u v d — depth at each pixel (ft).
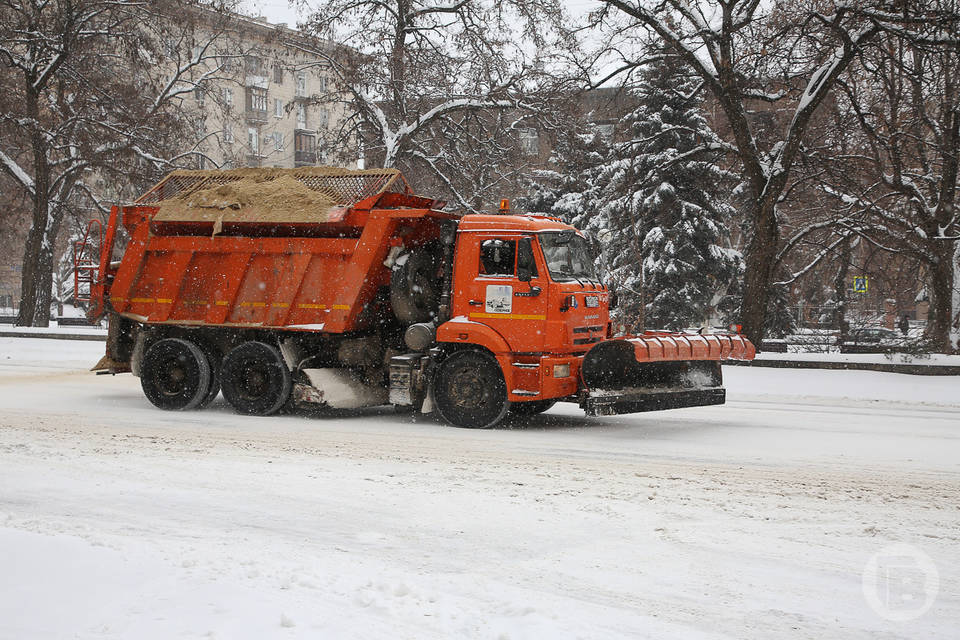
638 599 16.20
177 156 113.09
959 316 85.25
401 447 33.35
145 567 16.29
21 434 35.04
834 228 90.94
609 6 77.66
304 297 41.83
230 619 13.53
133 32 107.34
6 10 105.50
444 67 98.32
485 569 17.84
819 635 14.61
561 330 37.91
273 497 24.16
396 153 96.22
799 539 20.34
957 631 14.84
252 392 42.63
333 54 101.30
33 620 13.34
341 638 13.08
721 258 110.93
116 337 46.62
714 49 75.77
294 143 199.52
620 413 37.45
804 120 74.95
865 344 83.35
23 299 109.29
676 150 107.76
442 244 40.32
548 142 104.17
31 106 104.01
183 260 44.39
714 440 35.65
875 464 30.07
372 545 19.48
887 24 71.67
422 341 40.14
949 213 80.02
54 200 117.08
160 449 31.96
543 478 27.27
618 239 109.81
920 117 80.69
